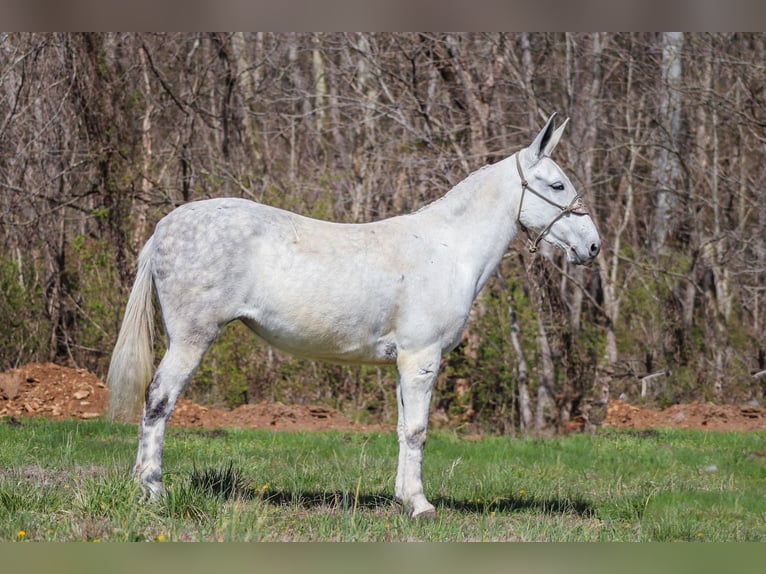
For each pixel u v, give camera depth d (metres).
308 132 20.14
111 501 6.32
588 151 16.72
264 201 17.66
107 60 18.97
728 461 11.34
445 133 16.50
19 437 10.34
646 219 21.08
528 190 7.44
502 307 16.73
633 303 19.72
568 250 7.47
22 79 17.75
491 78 16.77
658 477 10.07
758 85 19.30
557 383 17.20
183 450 10.33
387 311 6.95
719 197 20.84
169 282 6.65
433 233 7.25
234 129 20.12
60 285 18.36
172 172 19.67
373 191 17.55
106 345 18.00
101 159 18.31
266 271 6.67
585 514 7.91
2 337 17.52
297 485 8.23
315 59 21.16
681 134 19.69
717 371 19.20
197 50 20.58
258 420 15.14
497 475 9.61
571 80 17.84
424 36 17.05
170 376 6.59
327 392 17.34
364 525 6.57
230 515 6.29
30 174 18.42
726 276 19.88
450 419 16.97
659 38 19.55
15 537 5.71
